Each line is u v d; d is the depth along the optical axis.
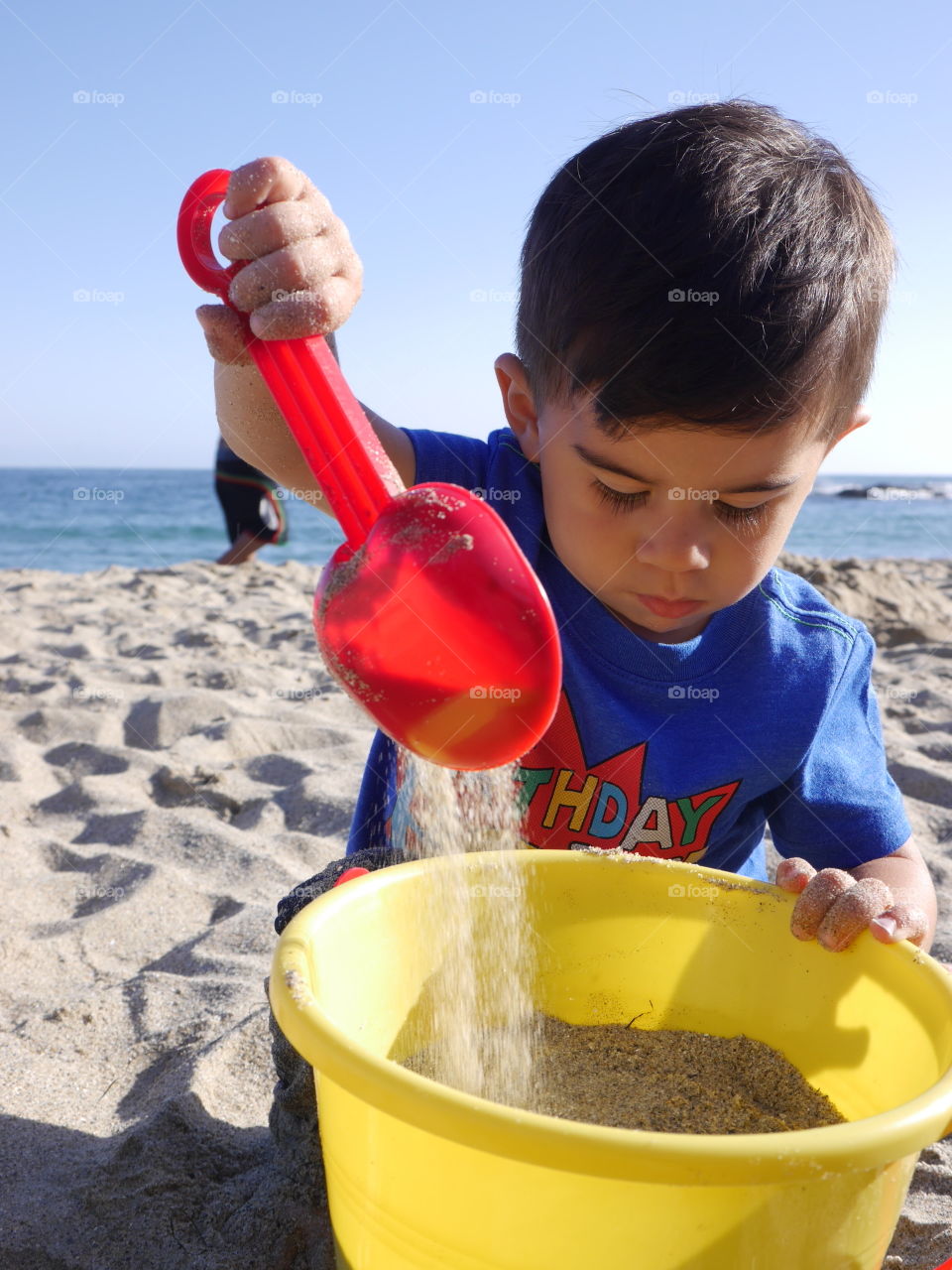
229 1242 1.13
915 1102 0.75
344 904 1.02
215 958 1.82
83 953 1.86
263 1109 1.38
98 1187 1.20
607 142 1.18
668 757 1.39
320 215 0.99
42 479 33.34
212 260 1.04
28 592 6.06
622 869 1.19
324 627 0.89
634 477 1.06
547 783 1.41
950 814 2.68
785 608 1.45
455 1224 0.75
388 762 1.48
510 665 0.84
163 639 4.63
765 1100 1.09
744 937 1.16
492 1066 1.12
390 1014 1.09
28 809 2.63
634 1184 0.71
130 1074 1.47
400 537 0.85
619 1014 1.21
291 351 0.93
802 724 1.40
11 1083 1.42
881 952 1.03
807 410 1.07
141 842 2.38
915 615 5.48
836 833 1.42
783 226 1.08
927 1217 1.23
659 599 1.14
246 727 3.20
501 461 1.45
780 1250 0.75
